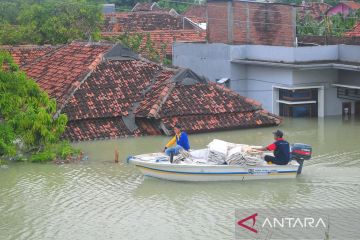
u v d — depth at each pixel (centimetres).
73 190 2206
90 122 3039
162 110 3073
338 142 2902
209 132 3112
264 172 2269
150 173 2322
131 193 2166
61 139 2895
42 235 1797
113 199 2103
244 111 3256
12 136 2605
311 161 2539
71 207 2028
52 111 2717
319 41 4219
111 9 6656
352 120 3491
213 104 3219
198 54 3934
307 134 3092
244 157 2252
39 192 2189
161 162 2300
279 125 3312
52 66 3591
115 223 1880
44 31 4631
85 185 2262
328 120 3491
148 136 3052
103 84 3203
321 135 3069
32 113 2641
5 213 1981
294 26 3703
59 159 2617
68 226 1862
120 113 3081
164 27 5969
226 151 2317
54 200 2100
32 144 2655
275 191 2164
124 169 2470
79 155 2656
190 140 2948
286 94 3553
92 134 2973
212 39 4028
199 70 3938
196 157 2345
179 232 1798
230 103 3269
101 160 2609
